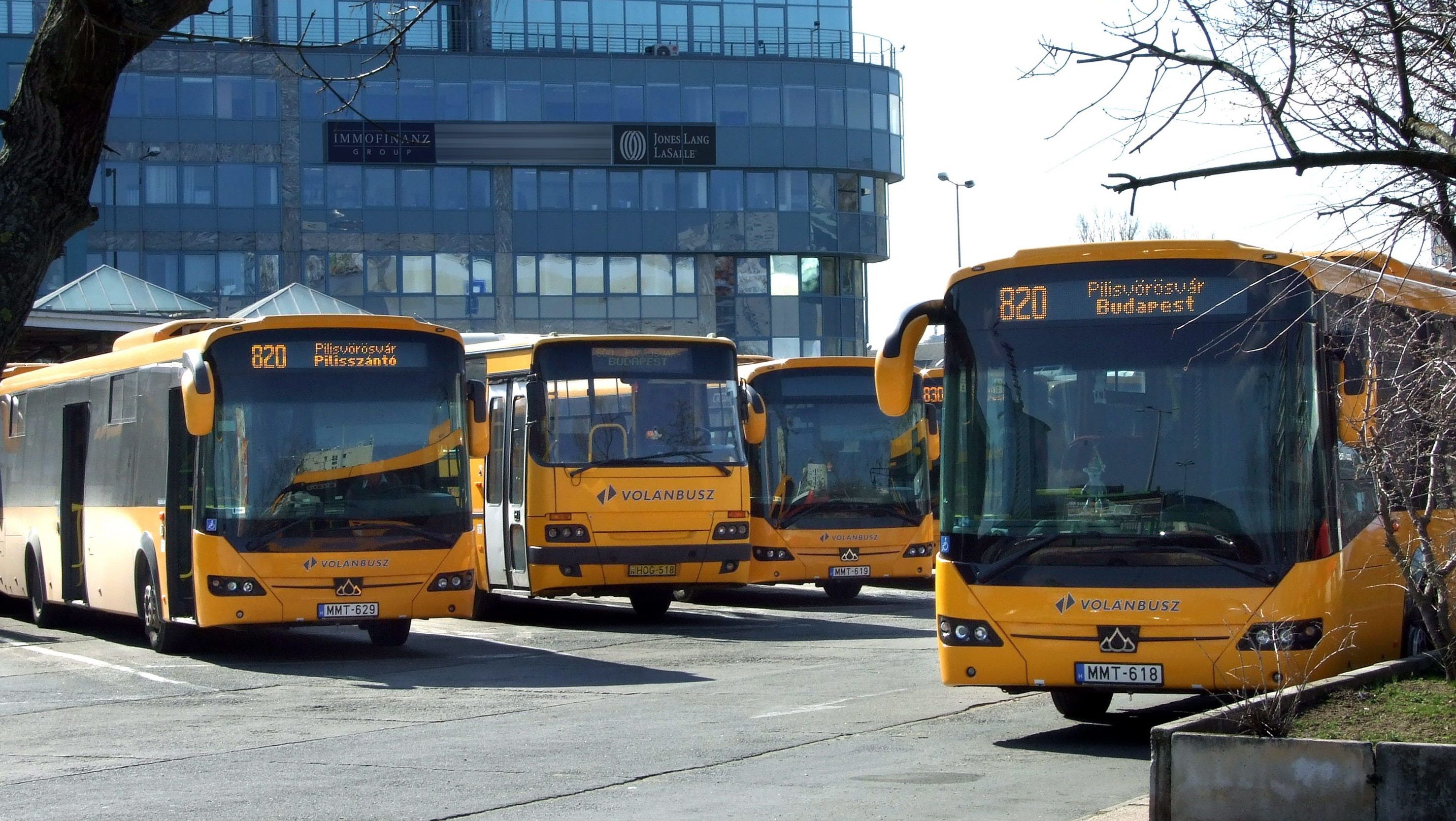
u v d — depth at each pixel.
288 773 9.91
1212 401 10.71
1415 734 8.18
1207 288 10.90
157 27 10.80
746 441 21.83
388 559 16.34
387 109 59.88
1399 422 9.25
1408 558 10.43
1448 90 7.81
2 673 16.06
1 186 10.86
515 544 21.20
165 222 59.16
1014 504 10.84
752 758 10.32
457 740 11.22
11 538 23.17
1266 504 10.49
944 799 8.87
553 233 61.41
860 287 64.88
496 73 60.56
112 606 19.17
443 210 60.91
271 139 59.66
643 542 20.72
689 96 61.72
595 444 20.80
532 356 20.94
